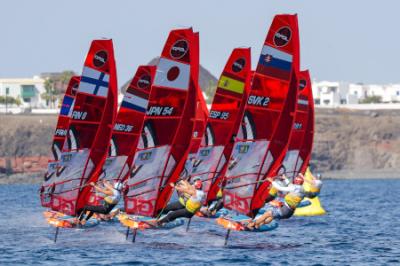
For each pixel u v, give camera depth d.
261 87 127.06
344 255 127.19
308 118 196.38
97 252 125.81
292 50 126.69
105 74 139.62
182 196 130.38
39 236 149.75
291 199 130.25
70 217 141.88
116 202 141.62
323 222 191.62
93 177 140.75
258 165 127.94
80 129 139.62
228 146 160.50
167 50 128.25
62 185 140.38
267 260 119.00
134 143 152.88
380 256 126.44
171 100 128.75
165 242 138.75
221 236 150.12
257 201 128.38
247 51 159.25
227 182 128.38
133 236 136.00
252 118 127.31
